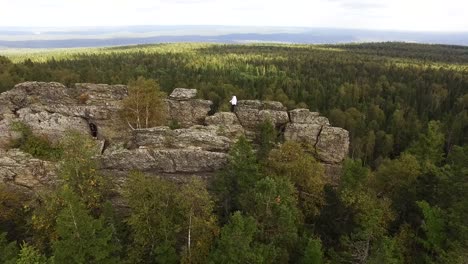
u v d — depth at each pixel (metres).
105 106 51.06
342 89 131.00
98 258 29.98
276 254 34.19
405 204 43.38
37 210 35.31
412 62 199.50
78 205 30.31
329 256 38.66
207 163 43.28
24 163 40.66
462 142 98.69
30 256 28.06
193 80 138.25
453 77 151.75
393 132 105.31
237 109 55.53
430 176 42.47
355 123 104.12
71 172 35.94
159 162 42.84
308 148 50.16
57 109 49.66
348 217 41.16
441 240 36.41
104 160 42.16
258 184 35.69
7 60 117.12
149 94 50.03
